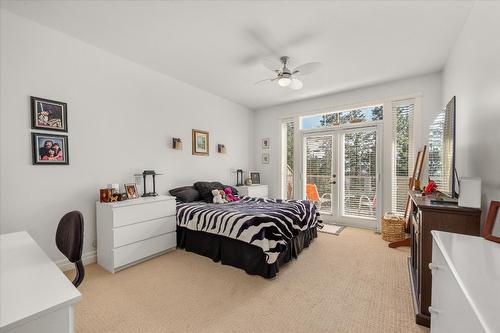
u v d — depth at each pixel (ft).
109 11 7.16
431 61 10.43
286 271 8.29
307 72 9.42
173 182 12.67
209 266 8.75
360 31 8.10
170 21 7.64
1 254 3.88
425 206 5.42
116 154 10.07
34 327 2.33
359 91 13.97
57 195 8.30
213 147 15.31
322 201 15.72
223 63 10.76
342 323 5.55
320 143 15.81
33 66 7.73
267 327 5.42
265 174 18.42
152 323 5.56
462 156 7.73
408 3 6.70
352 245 11.01
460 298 2.48
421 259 5.49
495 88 5.16
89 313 5.92
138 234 8.84
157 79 11.75
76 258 3.77
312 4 6.77
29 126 7.66
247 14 7.23
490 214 3.90
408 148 12.71
